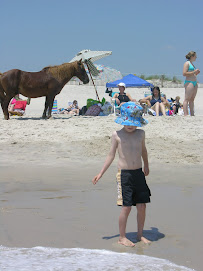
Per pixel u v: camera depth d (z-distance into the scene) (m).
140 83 20.95
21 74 13.85
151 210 5.05
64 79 14.22
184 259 3.46
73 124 12.45
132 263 3.33
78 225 4.45
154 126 11.99
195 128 11.92
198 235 4.14
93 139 10.59
